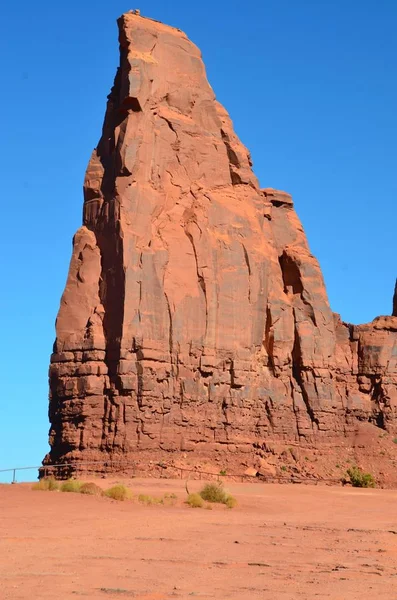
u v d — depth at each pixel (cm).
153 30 5122
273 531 2486
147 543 2048
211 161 5256
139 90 4938
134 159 4866
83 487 3238
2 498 2781
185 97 5203
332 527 2716
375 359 6012
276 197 5797
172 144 5078
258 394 5209
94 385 4681
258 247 5297
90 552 1858
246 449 5000
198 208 5078
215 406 4959
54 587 1448
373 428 5819
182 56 5256
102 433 4641
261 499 3894
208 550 1989
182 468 4625
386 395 5928
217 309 5022
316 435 5431
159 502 3175
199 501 3244
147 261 4772
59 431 4784
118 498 3114
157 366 4719
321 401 5491
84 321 4838
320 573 1716
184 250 4959
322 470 5234
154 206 4903
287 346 5412
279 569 1753
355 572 1744
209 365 4928
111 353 4703
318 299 5622
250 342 5162
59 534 2112
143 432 4622
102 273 4862
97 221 4956
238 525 2595
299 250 5697
